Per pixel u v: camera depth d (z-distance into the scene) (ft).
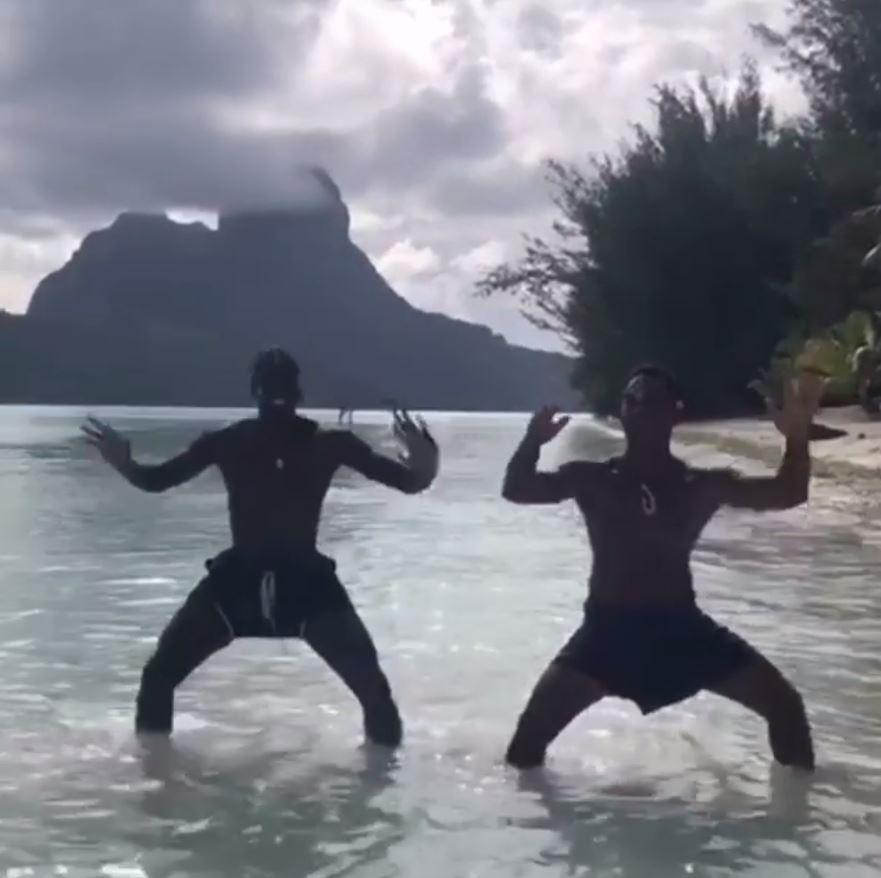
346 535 45.78
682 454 85.61
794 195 141.59
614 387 156.46
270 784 16.99
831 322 132.67
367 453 19.53
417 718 20.47
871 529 46.50
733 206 146.20
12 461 92.27
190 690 22.56
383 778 17.33
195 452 19.51
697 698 21.84
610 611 17.94
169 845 14.62
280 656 25.57
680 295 150.00
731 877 13.74
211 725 20.02
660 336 151.53
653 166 151.02
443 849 14.55
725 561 38.32
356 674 19.24
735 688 17.90
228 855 14.30
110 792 16.62
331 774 17.52
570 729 19.83
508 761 17.95
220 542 43.60
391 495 63.77
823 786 17.07
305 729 19.86
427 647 25.82
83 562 38.42
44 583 34.24
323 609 19.38
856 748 18.83
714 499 18.02
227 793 16.57
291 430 19.56
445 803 16.24
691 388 150.10
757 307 148.15
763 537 44.32
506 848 14.60
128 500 60.18
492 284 159.63
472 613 29.68
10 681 22.98
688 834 15.11
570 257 157.48
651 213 148.97
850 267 130.11
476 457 102.78
